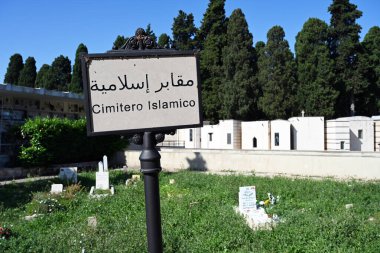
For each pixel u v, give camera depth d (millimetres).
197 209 12133
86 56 2396
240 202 11953
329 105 44156
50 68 61406
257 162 23359
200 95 2572
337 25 48469
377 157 19734
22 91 24000
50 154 24297
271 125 31062
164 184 18625
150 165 2434
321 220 9906
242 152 23922
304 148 29859
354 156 20312
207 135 35281
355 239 8453
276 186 17172
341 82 47156
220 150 24719
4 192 17031
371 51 52406
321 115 44156
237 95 44781
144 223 10250
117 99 2441
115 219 11359
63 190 16312
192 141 36656
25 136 23750
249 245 8492
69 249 8055
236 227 9734
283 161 22484
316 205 12836
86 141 27094
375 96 50031
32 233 9820
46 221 11461
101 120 2414
